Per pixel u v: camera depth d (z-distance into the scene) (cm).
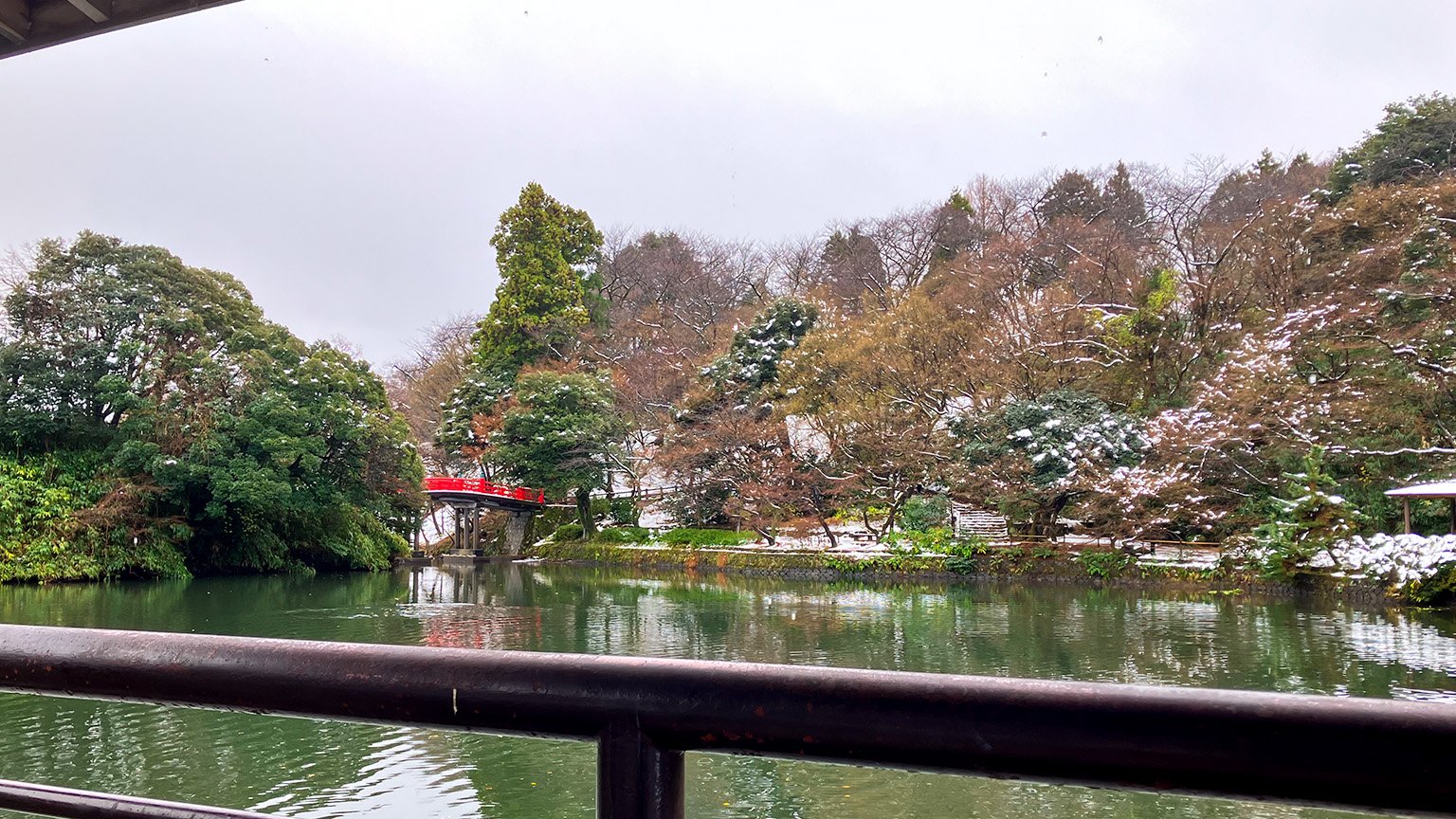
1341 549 1861
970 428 2616
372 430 2908
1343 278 2134
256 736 923
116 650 76
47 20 332
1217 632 1486
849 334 2955
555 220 4281
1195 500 2184
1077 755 54
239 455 2556
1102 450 2384
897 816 709
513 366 4109
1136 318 2617
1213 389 2283
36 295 2420
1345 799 50
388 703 68
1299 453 2059
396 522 3550
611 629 1689
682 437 3231
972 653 1368
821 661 1337
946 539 2584
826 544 2962
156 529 2486
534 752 871
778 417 3016
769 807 734
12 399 2353
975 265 3173
